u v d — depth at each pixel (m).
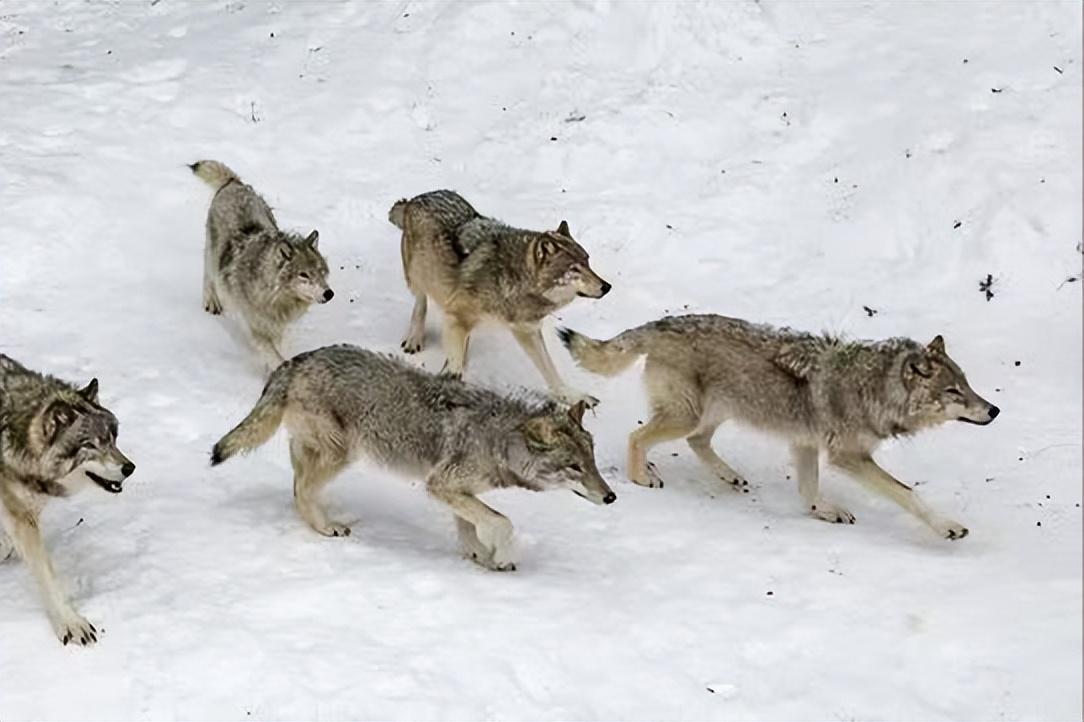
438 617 10.45
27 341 14.06
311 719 9.25
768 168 17.64
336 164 18.05
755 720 9.69
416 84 19.48
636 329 13.01
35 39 20.94
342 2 21.61
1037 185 16.53
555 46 19.89
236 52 20.38
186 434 12.95
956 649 10.45
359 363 11.57
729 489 13.12
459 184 17.73
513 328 14.17
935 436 13.72
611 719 9.59
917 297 15.81
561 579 11.19
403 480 12.06
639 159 17.97
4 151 17.25
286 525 11.59
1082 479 12.91
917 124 17.69
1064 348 14.92
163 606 10.29
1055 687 10.05
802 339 12.61
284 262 13.88
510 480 11.23
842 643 10.51
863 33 19.47
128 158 17.61
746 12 19.84
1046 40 18.67
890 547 11.91
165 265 15.91
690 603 10.95
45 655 9.69
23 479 10.05
